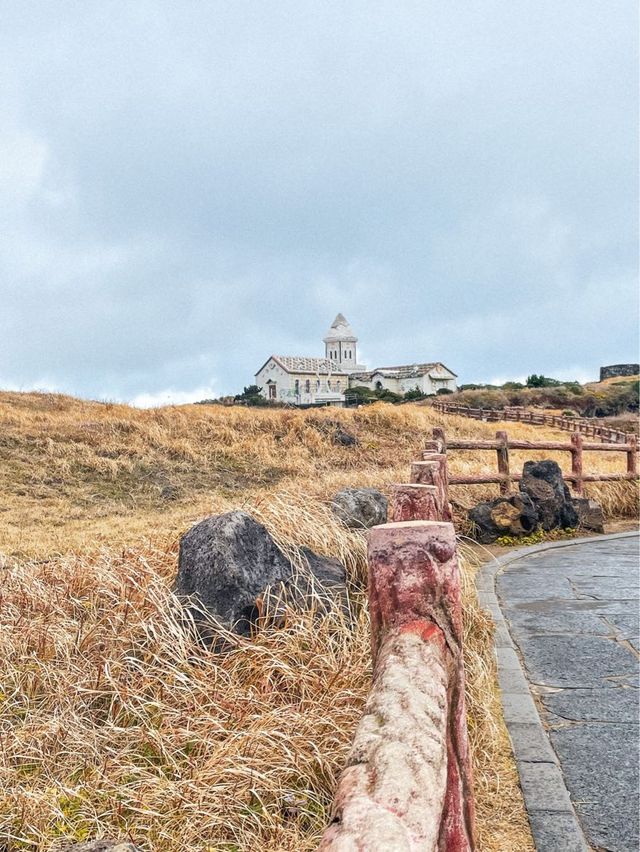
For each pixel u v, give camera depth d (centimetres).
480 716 347
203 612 386
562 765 308
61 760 298
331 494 912
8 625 413
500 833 260
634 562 788
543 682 411
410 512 237
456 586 127
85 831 251
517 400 5853
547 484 1016
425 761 89
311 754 279
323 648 367
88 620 423
